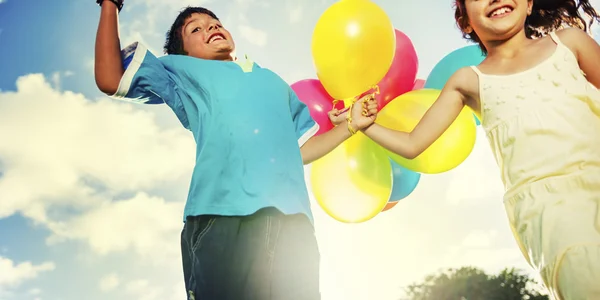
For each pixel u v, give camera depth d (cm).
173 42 232
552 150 175
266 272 173
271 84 208
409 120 236
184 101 203
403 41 272
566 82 186
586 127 179
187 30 229
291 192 186
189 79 204
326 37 237
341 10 239
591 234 160
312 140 230
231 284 172
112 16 199
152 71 199
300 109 223
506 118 187
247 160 186
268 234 176
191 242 179
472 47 274
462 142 242
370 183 250
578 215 163
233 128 190
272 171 186
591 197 167
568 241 160
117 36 199
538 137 179
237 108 195
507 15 199
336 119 243
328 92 250
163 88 200
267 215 179
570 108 181
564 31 200
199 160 188
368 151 251
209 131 192
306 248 180
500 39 201
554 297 164
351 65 233
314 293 176
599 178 170
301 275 175
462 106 207
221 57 227
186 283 179
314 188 262
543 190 171
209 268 173
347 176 251
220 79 201
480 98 196
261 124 194
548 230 165
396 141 215
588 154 174
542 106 182
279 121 199
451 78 206
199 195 183
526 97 186
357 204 252
